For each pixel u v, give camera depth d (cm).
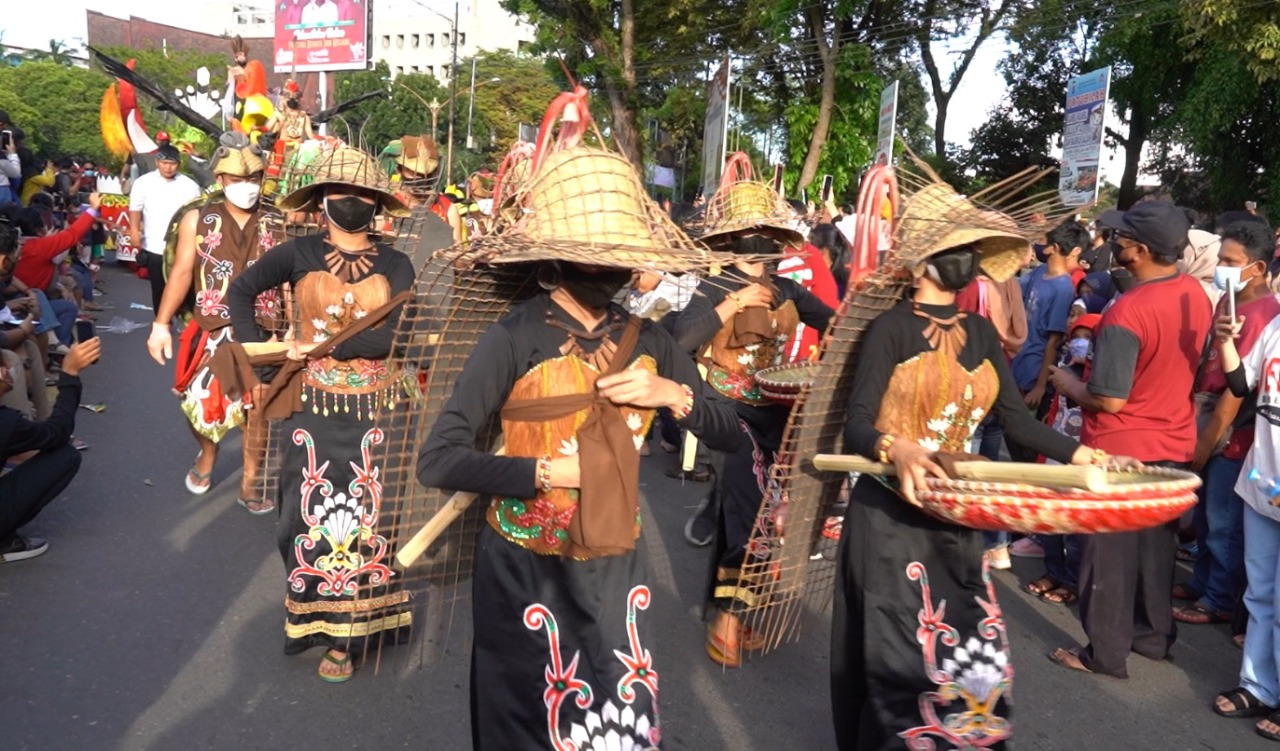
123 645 432
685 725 396
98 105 6569
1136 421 429
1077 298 690
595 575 254
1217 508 519
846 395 335
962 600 302
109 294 1554
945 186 325
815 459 311
